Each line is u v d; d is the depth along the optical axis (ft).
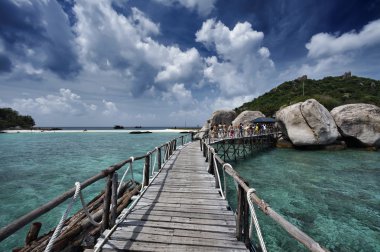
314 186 38.14
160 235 13.52
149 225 14.83
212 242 12.87
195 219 15.87
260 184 39.47
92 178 11.50
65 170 54.08
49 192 37.24
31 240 15.99
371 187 37.52
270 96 224.12
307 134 75.31
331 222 25.34
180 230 14.23
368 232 23.21
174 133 238.89
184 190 22.77
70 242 15.55
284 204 30.40
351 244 21.18
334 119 81.15
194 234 13.74
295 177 44.04
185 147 65.31
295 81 244.63
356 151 73.61
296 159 63.36
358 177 43.93
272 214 8.39
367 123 75.61
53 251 14.16
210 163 30.71
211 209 17.75
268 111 166.50
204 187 23.93
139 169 55.21
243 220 13.16
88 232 16.78
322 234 22.86
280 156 68.85
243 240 13.15
